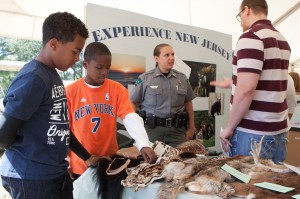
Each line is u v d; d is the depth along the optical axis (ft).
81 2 11.84
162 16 13.61
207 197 3.04
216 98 10.48
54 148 3.23
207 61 10.10
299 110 8.90
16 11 12.30
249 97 4.64
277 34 4.97
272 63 4.73
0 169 3.14
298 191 3.02
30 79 2.87
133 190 3.71
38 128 3.07
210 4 12.44
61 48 3.11
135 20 8.09
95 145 4.76
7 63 14.90
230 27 14.65
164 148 4.69
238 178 3.42
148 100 7.70
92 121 4.73
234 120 4.86
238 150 5.01
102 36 7.44
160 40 8.68
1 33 12.57
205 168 3.66
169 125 7.71
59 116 3.27
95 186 4.10
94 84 4.78
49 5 11.93
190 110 8.38
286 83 5.12
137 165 4.25
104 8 7.49
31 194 3.07
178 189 3.20
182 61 9.34
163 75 7.79
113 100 4.87
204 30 9.95
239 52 4.75
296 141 8.93
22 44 23.59
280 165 3.88
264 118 4.76
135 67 8.10
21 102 2.77
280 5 12.84
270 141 4.78
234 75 5.18
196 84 9.84
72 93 4.75
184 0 12.17
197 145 4.98
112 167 4.24
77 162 4.70
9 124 2.76
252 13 5.16
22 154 3.02
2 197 8.39
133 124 4.55
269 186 3.14
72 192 3.78
